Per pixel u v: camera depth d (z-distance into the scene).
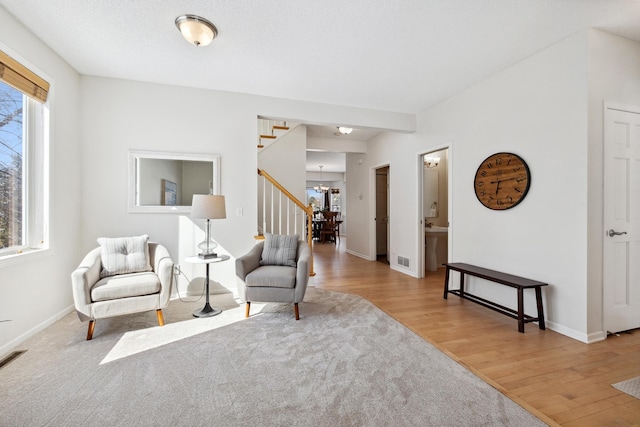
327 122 4.17
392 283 4.41
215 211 3.00
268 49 2.74
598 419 1.55
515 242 3.04
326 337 2.51
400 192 5.23
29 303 2.45
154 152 3.47
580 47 2.47
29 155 2.55
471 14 2.23
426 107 4.33
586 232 2.42
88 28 2.42
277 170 5.45
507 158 3.09
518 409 1.62
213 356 2.17
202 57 2.90
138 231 3.46
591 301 2.45
